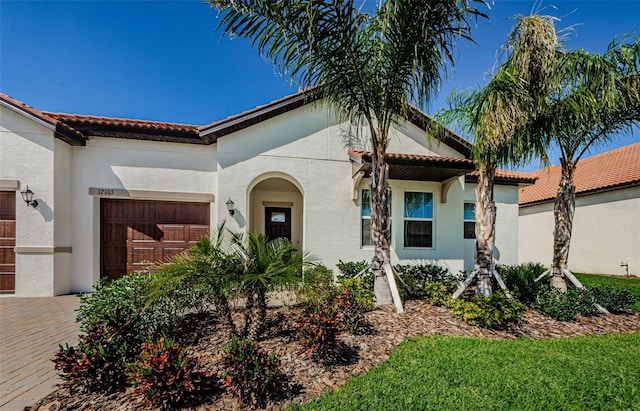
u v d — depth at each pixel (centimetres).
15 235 909
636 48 704
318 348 447
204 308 617
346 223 1084
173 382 338
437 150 1160
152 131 1002
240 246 544
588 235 1755
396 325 612
